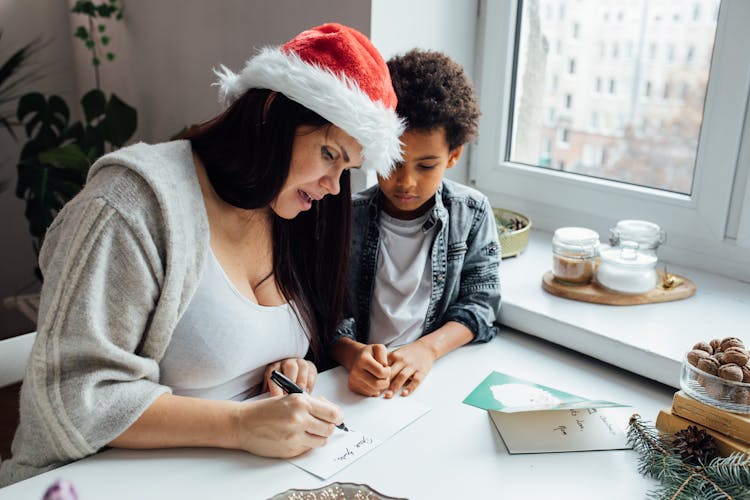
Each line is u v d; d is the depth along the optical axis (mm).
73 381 844
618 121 1540
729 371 913
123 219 854
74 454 855
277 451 887
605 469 907
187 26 1924
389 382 1095
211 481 844
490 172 1770
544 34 1610
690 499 826
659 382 1165
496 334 1327
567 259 1349
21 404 888
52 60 2527
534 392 1093
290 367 1072
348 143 941
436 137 1133
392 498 773
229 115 974
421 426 991
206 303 950
